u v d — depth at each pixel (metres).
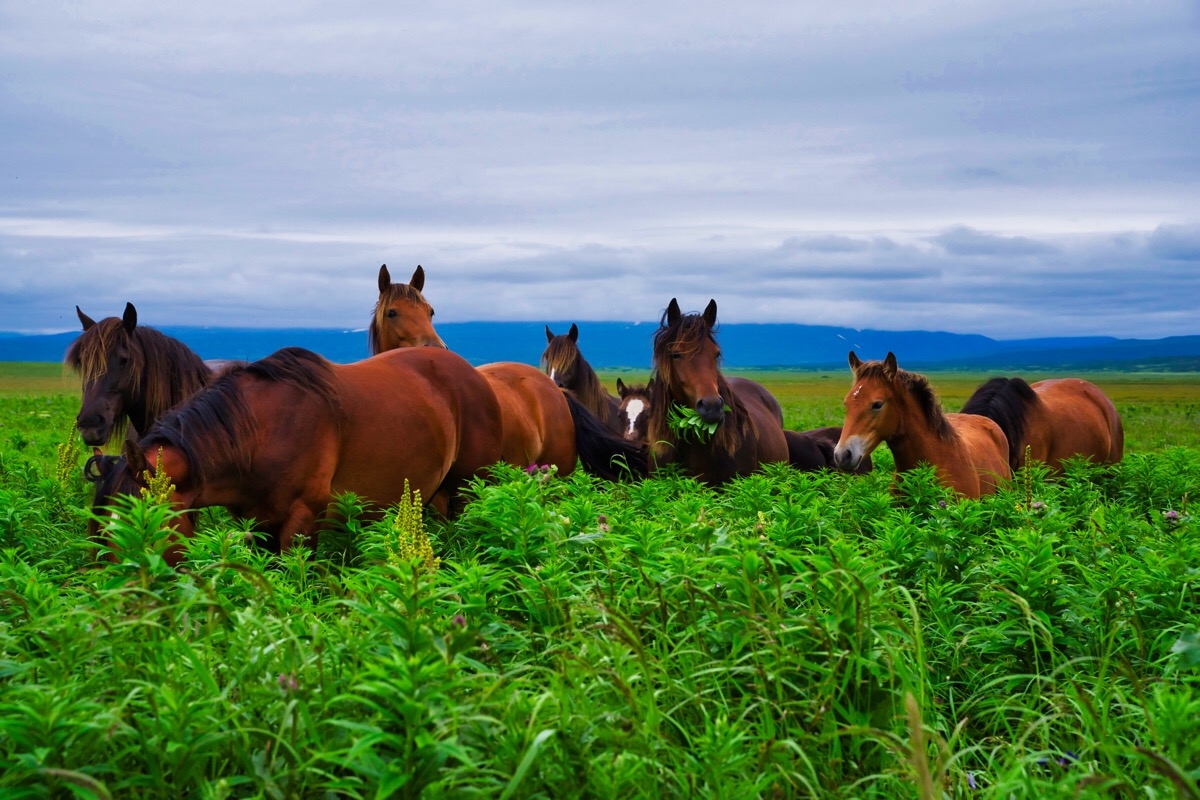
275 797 2.62
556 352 13.69
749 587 3.56
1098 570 4.84
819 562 3.60
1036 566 4.52
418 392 7.18
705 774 2.88
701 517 4.86
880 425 8.75
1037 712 3.64
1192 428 28.00
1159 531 6.16
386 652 3.09
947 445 8.85
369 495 6.63
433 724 2.71
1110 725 3.45
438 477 7.34
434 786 2.48
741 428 9.47
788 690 3.47
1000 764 3.66
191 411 5.63
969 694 4.25
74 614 3.15
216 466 5.63
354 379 6.70
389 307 10.34
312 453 6.07
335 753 2.49
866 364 8.95
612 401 15.33
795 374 195.50
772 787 3.02
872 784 3.18
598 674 3.21
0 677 3.13
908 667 3.65
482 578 3.74
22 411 26.70
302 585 4.78
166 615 3.33
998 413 10.98
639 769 2.77
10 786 2.48
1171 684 3.65
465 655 3.31
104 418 7.23
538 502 5.64
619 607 3.95
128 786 2.64
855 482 8.22
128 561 3.47
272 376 6.12
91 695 2.93
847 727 3.07
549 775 2.71
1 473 8.72
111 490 5.27
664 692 3.28
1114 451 13.05
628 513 6.08
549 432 10.10
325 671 3.17
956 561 5.23
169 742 2.61
